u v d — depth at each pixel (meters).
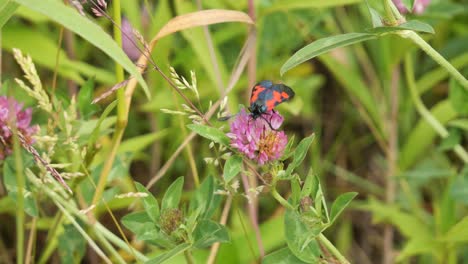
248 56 0.66
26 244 0.73
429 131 0.74
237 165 0.55
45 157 0.56
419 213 0.76
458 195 0.68
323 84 0.90
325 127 0.89
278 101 0.55
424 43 0.56
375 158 0.87
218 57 0.73
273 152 0.54
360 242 0.82
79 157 0.60
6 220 0.76
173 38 0.78
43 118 0.67
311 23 0.79
